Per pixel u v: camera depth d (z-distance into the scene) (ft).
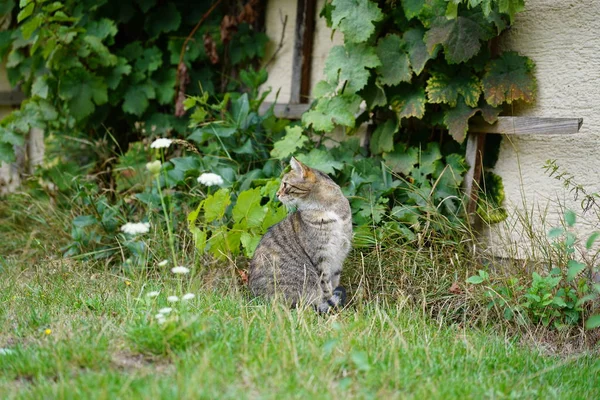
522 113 20.04
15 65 29.43
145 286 17.34
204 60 26.86
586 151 18.79
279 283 17.37
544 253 17.76
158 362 12.28
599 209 18.21
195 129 25.50
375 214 19.76
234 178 21.42
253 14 25.04
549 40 19.35
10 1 29.19
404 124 21.68
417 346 13.58
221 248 19.07
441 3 19.57
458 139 19.86
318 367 11.94
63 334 13.50
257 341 13.16
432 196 20.12
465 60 19.25
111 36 26.45
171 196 21.54
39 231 23.79
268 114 23.21
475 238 19.47
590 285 16.88
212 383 10.99
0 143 26.25
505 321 16.85
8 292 17.29
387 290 18.42
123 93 26.68
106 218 21.85
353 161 21.50
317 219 17.29
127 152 27.12
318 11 24.52
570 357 14.88
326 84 21.98
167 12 26.81
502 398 11.72
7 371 11.90
